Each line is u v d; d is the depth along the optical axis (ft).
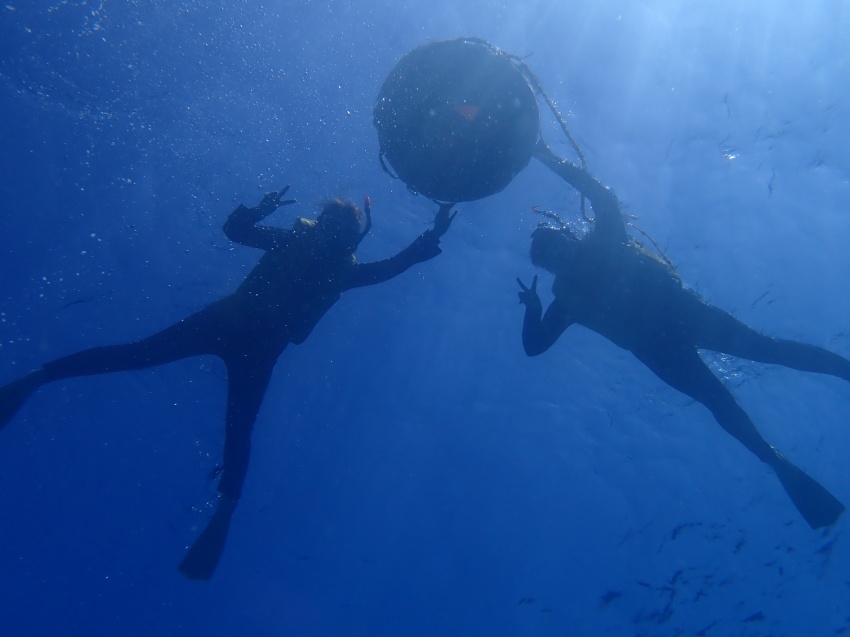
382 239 15.56
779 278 15.53
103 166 14.64
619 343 11.19
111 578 15.61
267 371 11.57
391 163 10.46
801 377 15.48
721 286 15.65
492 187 10.61
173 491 15.48
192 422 15.43
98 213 14.58
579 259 10.78
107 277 14.74
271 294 11.19
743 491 15.70
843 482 15.52
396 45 15.57
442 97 10.05
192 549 11.27
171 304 15.11
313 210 15.25
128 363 10.84
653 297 10.68
